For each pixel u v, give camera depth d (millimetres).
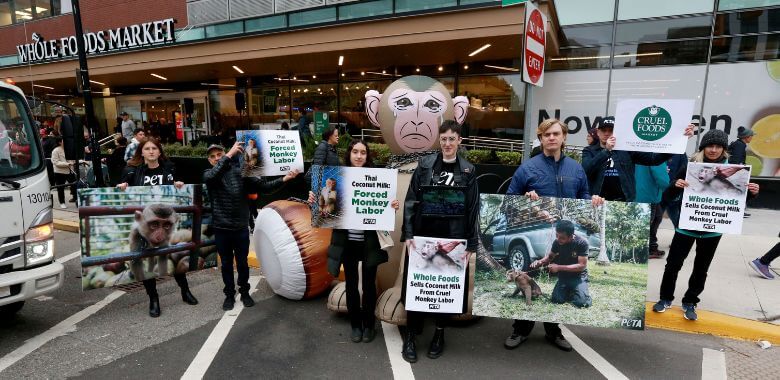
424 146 4695
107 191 4191
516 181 3707
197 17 13883
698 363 3656
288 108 15555
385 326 4355
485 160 8688
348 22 10258
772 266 5582
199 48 12625
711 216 3932
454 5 9391
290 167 4887
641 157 4344
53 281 4047
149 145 4496
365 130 14070
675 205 4219
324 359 3697
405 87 4684
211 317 4527
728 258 5895
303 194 8656
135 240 4336
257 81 15977
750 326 4059
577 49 10875
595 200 3408
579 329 4297
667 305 4344
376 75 13750
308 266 4625
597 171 4203
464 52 10875
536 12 4273
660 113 3844
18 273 3824
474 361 3668
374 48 10344
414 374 3465
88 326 4320
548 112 11406
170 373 3479
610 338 4102
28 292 3832
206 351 3826
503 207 3494
